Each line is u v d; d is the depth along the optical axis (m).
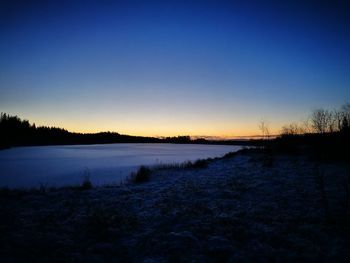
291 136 28.94
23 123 150.25
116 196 11.09
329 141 19.58
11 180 21.06
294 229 6.52
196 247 5.68
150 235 6.48
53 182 19.67
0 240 5.84
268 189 11.24
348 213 7.52
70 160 42.09
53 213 8.44
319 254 5.17
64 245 5.86
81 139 198.00
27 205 9.52
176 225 7.21
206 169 19.53
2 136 121.81
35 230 6.76
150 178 16.56
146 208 9.08
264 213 7.96
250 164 20.30
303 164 17.75
